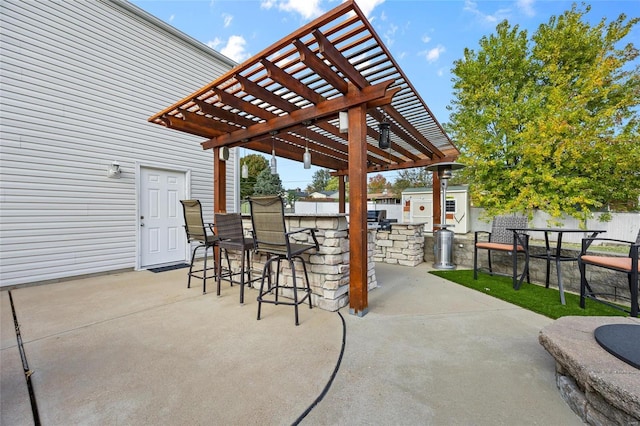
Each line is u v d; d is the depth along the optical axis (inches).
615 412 46.1
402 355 76.4
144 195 200.4
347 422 52.5
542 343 64.2
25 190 150.6
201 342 84.2
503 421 52.6
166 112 131.5
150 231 203.6
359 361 73.4
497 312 108.5
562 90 281.3
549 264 139.9
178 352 78.2
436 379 65.6
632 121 260.2
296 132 163.9
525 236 142.3
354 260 106.1
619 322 68.1
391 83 96.2
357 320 101.5
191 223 141.8
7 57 145.0
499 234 164.1
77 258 168.1
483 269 179.2
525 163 288.7
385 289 141.5
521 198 277.3
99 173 177.5
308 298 118.8
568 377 60.2
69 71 164.9
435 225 225.3
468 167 320.8
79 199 169.3
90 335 89.1
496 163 291.3
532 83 301.9
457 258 201.6
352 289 106.7
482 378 66.0
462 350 79.0
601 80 259.8
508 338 86.4
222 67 249.6
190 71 226.1
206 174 240.1
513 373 68.0
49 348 80.6
